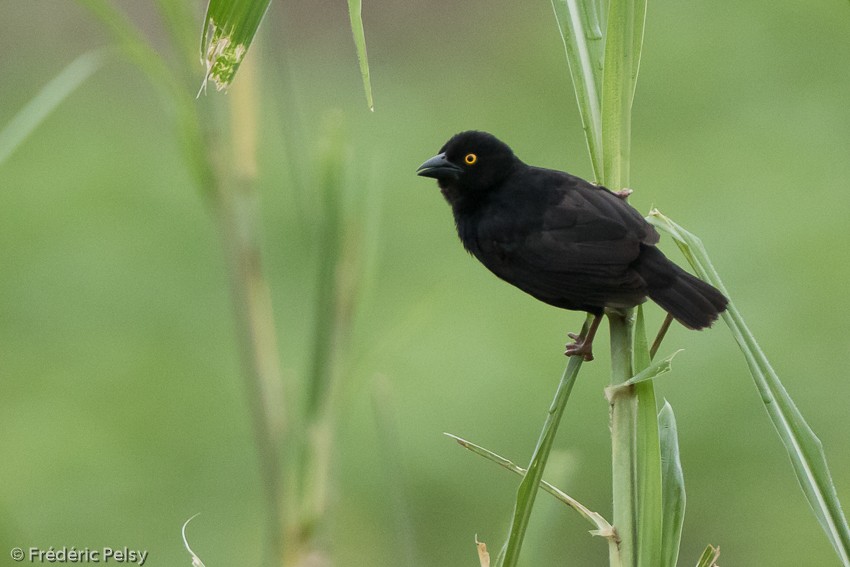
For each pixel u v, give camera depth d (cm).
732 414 1275
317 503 692
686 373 1295
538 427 1299
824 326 1338
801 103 1608
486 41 1955
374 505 1251
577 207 716
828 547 1233
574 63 557
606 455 1299
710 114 1642
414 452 1264
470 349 1338
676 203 1495
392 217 1548
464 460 1279
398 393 1287
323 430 690
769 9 1680
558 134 1756
